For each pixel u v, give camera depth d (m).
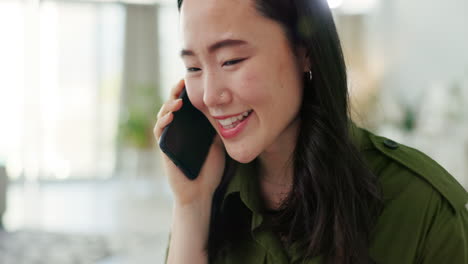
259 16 0.62
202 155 0.82
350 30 6.70
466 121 4.41
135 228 4.23
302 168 0.72
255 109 0.64
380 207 0.71
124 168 6.83
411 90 5.77
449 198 0.68
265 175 0.79
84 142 6.84
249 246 0.77
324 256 0.69
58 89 6.72
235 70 0.63
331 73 0.70
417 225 0.69
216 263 0.81
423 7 5.58
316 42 0.68
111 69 6.98
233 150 0.67
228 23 0.61
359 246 0.68
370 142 0.77
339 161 0.70
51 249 3.73
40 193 5.77
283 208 0.75
